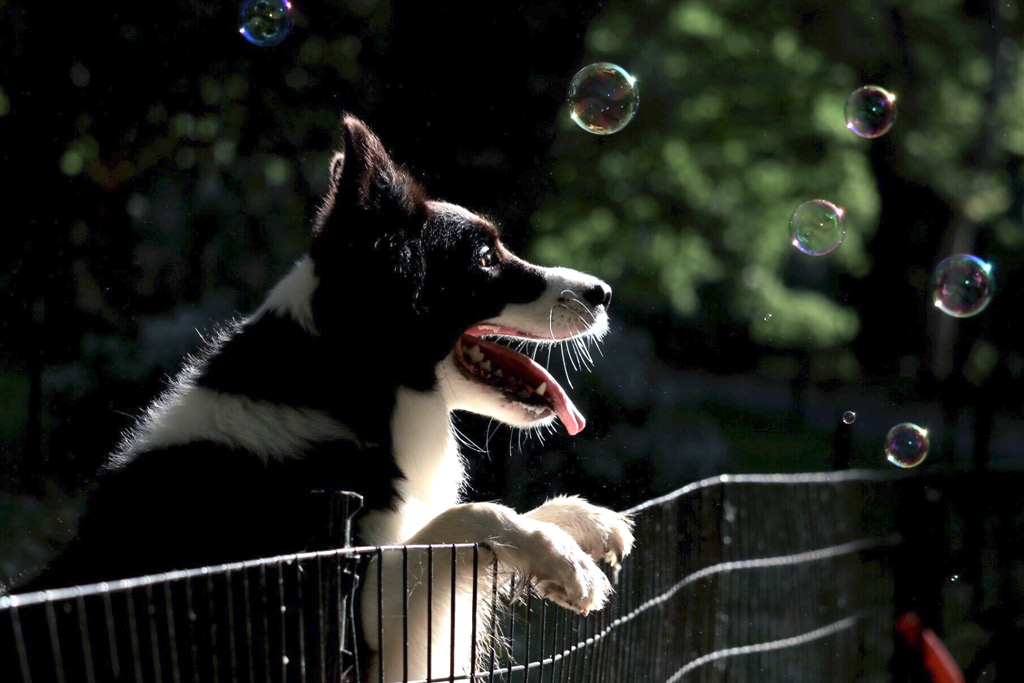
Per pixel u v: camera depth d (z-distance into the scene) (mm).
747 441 17641
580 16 10703
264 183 11250
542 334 4551
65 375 9594
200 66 10938
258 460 3660
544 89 10633
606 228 14492
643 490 10492
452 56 10516
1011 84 19359
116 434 9211
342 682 2990
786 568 6730
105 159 10617
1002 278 17812
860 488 7230
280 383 3822
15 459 8648
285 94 11242
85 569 3428
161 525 3494
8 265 9852
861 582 7137
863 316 23922
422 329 4129
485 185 10625
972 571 7555
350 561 3041
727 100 15766
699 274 16859
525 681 3512
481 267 4398
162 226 10820
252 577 3359
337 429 3830
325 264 3951
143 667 3205
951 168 20297
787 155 16938
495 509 3590
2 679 3102
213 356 3943
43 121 10055
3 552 7113
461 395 4379
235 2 10820
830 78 16719
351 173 3988
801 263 23375
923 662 5789
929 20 18312
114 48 10500
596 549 4062
